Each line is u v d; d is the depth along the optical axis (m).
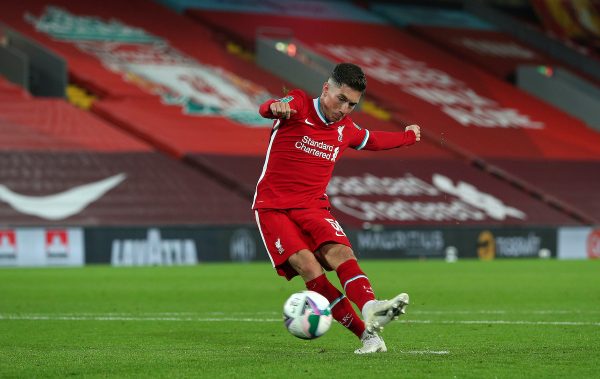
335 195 125.31
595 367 26.97
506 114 168.25
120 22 164.50
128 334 38.75
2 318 46.59
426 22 196.38
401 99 163.75
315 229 29.45
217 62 161.12
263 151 132.88
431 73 177.50
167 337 37.47
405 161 140.38
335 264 29.11
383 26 191.88
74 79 144.62
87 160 118.81
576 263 108.31
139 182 117.38
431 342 34.97
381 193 128.75
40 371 26.55
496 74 182.88
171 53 159.75
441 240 117.88
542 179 146.25
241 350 32.16
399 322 43.78
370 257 113.81
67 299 59.34
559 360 28.58
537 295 62.81
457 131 157.00
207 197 117.81
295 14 184.75
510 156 152.38
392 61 178.00
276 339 36.56
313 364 27.34
